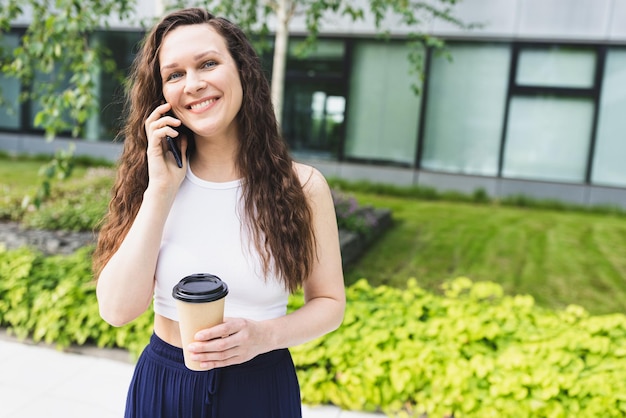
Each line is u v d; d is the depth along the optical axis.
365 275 4.82
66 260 3.91
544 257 5.50
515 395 2.46
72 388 2.85
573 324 3.17
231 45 1.31
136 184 1.40
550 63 8.62
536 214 7.93
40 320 3.23
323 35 9.41
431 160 9.37
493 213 7.83
